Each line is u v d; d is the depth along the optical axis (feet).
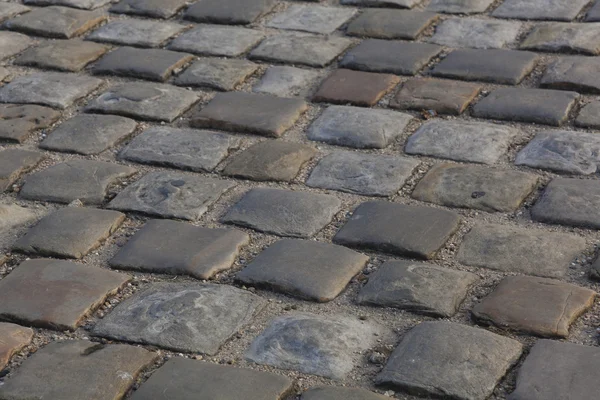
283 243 11.69
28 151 14.07
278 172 13.25
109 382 9.45
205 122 14.56
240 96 15.30
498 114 14.33
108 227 12.20
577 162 12.96
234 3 18.49
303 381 9.46
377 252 11.51
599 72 15.12
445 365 9.43
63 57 16.76
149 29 17.74
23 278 11.19
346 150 13.76
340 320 10.28
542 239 11.48
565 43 16.07
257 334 10.16
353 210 12.34
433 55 16.17
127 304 10.73
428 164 13.26
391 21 17.42
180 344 10.03
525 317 10.06
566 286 10.53
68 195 12.98
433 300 10.48
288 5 18.53
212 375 9.50
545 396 8.98
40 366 9.75
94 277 11.20
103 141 14.25
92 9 18.71
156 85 15.79
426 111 14.58
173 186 13.04
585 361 9.38
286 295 10.81
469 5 17.93
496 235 11.62
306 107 14.93
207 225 12.22
